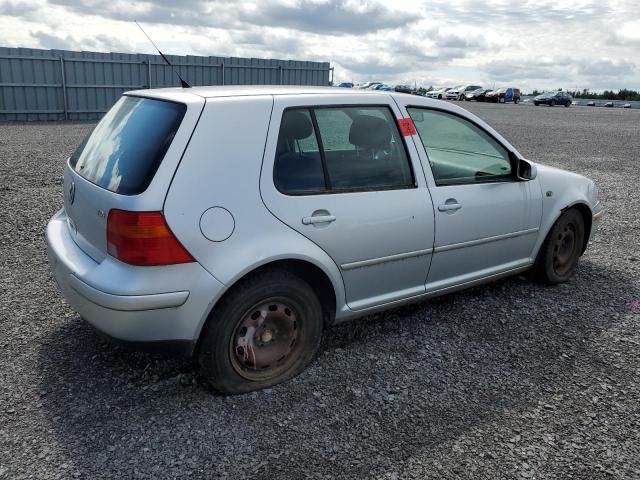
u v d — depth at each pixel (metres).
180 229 2.75
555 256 4.76
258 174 2.99
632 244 6.25
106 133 3.35
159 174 2.74
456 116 4.00
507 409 3.04
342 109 3.40
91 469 2.50
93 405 2.97
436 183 3.76
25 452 2.59
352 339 3.80
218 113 2.94
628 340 3.88
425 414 2.98
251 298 3.00
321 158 3.27
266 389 3.18
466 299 4.52
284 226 3.05
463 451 2.70
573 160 13.21
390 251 3.52
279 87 3.53
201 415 2.92
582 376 3.40
